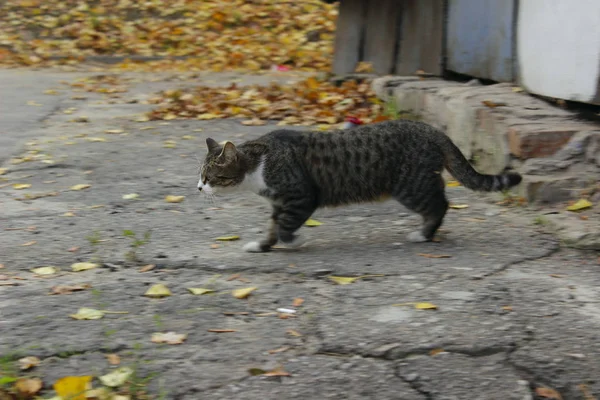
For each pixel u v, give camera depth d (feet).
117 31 26.20
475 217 12.99
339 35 19.01
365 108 16.80
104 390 10.40
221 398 10.39
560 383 10.52
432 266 11.93
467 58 16.25
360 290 11.53
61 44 25.22
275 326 11.07
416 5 17.47
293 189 12.26
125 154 15.11
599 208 12.81
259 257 12.21
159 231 12.78
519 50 14.90
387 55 18.24
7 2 27.27
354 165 12.35
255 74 21.90
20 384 10.44
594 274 11.77
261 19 27.27
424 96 15.55
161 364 10.67
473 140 14.17
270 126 16.26
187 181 14.15
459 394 10.41
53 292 11.55
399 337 10.89
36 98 18.28
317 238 12.64
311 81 18.25
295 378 10.54
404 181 12.37
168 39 25.81
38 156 15.03
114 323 11.10
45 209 13.37
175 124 16.44
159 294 11.48
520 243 12.35
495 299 11.36
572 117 13.74
